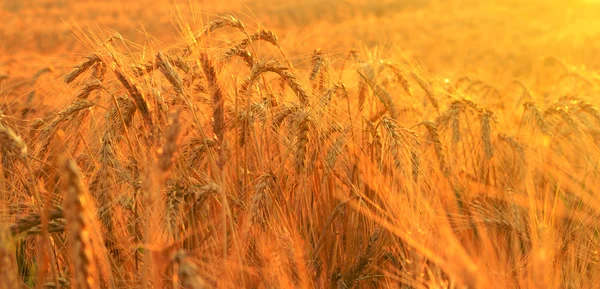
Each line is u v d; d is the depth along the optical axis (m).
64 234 2.38
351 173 2.76
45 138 2.30
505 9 36.56
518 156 3.53
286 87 3.20
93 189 2.27
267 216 2.23
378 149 2.65
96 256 1.95
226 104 2.56
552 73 11.52
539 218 2.78
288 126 2.62
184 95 2.13
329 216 2.44
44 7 38.16
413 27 29.39
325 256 2.60
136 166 2.31
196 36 2.53
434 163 3.10
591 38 22.45
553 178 3.60
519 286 2.39
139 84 2.22
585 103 3.71
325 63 3.35
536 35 25.25
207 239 2.19
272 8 38.28
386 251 2.52
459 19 32.91
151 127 1.99
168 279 1.98
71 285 2.00
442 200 2.99
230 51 2.60
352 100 3.36
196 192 1.92
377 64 3.36
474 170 3.54
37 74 3.84
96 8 36.56
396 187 2.39
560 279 2.40
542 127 3.51
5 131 1.63
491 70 16.16
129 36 22.94
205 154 2.38
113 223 2.18
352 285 2.38
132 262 2.21
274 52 2.91
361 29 27.23
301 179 2.42
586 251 2.64
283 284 1.95
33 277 2.23
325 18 34.91
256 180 2.36
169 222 1.71
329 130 2.71
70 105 2.43
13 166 2.16
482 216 2.65
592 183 3.32
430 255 1.88
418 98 4.13
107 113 2.37
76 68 2.54
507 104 5.43
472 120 3.77
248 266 2.24
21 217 1.86
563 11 33.97
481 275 2.06
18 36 21.98
